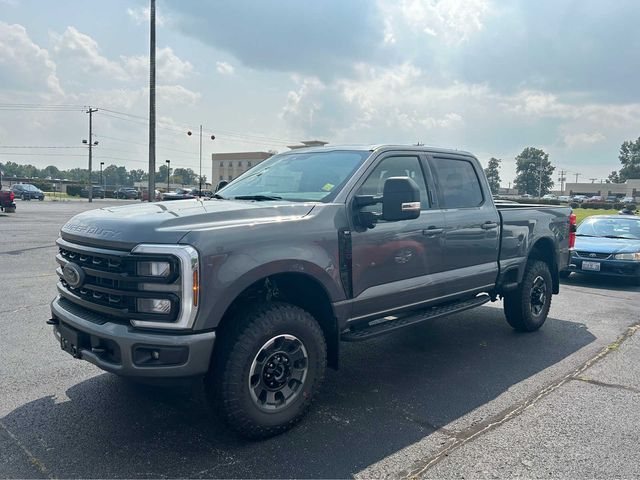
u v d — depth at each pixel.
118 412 3.95
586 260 10.56
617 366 5.28
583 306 8.35
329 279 3.91
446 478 3.14
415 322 4.70
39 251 12.56
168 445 3.47
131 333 3.17
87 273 3.48
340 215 4.08
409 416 4.02
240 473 3.16
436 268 4.97
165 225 3.28
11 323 6.24
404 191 3.91
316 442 3.57
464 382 4.78
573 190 158.00
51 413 3.91
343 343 5.99
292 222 3.73
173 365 3.16
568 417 4.03
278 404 3.61
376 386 4.65
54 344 5.49
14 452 3.34
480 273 5.53
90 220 3.65
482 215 5.57
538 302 6.59
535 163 156.38
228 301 3.30
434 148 5.33
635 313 7.84
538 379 4.88
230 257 3.32
